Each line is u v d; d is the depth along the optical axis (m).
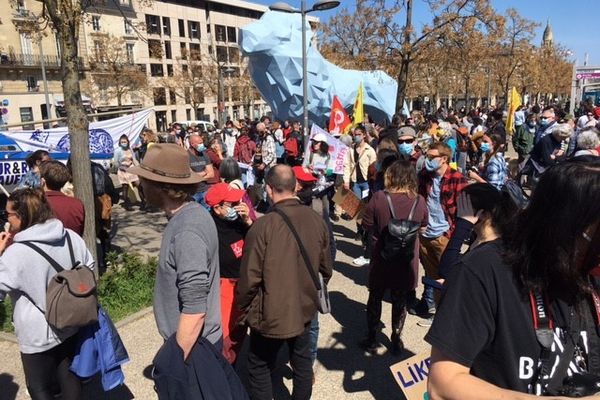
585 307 1.31
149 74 59.09
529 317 1.28
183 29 65.81
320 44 30.91
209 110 67.62
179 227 2.38
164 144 2.49
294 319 2.85
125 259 5.98
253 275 2.87
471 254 1.37
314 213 3.09
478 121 16.92
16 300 2.76
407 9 15.68
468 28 15.45
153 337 4.61
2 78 42.94
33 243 2.74
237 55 65.00
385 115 23.67
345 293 5.68
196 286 2.28
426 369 3.04
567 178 1.23
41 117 45.94
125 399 3.64
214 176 7.47
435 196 4.61
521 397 1.18
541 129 10.99
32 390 2.84
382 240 4.04
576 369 1.29
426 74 32.38
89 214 5.37
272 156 11.94
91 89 43.44
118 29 49.31
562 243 1.22
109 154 11.60
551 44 53.00
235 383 2.53
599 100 45.53
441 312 1.35
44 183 4.07
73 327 2.68
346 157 8.53
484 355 1.34
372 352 4.25
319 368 4.04
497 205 1.93
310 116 20.92
